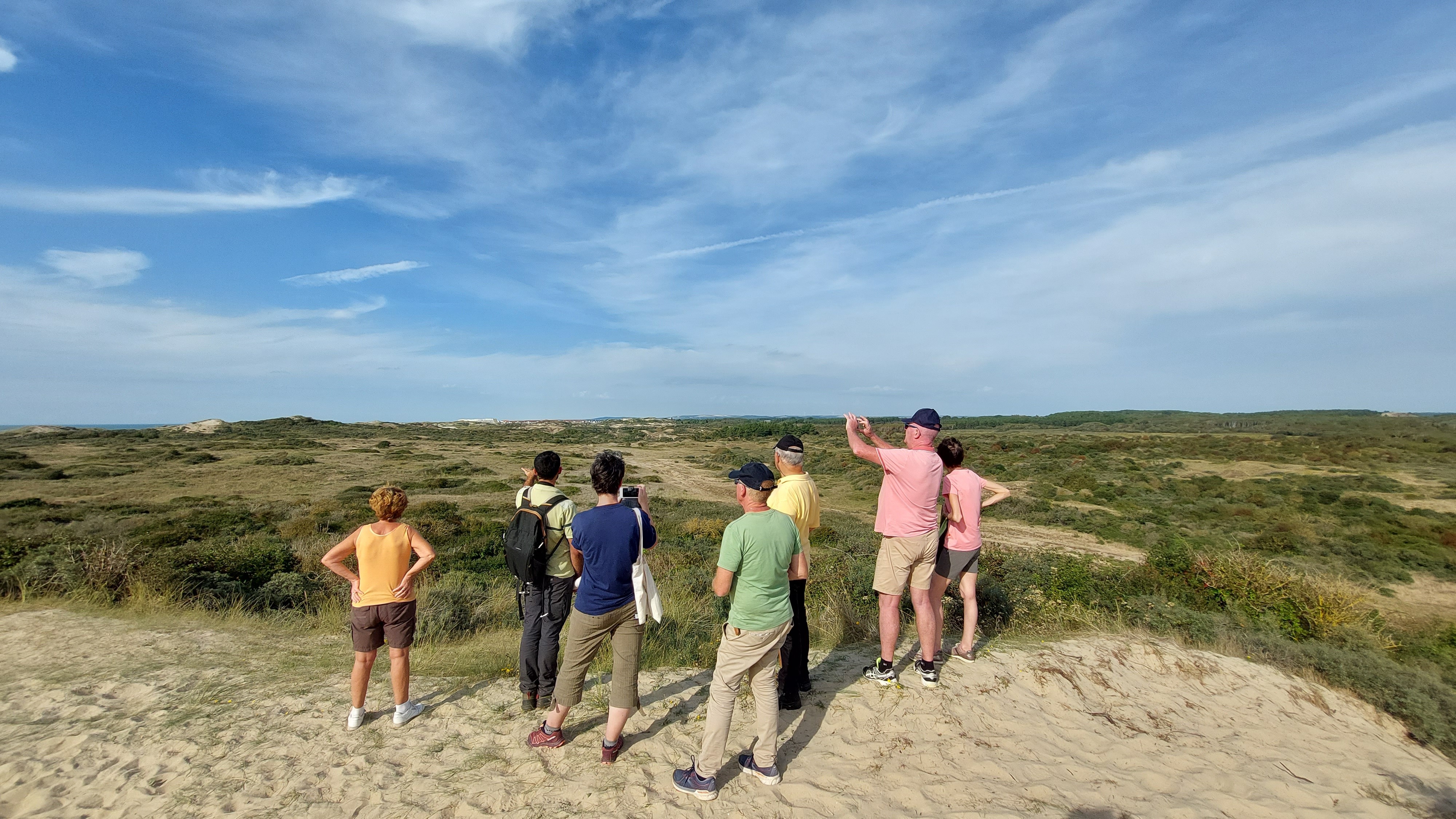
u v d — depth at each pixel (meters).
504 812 2.83
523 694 3.94
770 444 84.88
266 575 9.50
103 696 4.36
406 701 3.85
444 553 16.70
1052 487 35.50
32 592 7.72
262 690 4.46
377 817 2.84
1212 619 5.89
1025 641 4.91
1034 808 2.86
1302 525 23.97
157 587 7.83
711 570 11.97
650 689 4.20
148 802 3.02
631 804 2.84
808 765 3.15
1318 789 3.26
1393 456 44.66
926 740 3.39
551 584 3.89
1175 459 46.94
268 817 2.87
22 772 3.28
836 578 7.05
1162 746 3.59
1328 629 7.02
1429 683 4.71
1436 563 18.36
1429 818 3.09
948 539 4.22
